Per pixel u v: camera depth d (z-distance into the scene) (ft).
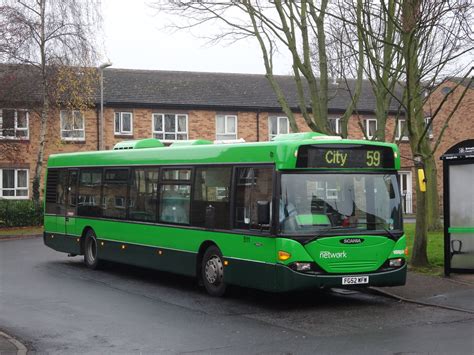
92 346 26.81
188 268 41.09
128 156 48.73
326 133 55.21
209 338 27.94
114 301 37.63
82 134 118.32
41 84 103.40
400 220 36.22
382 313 33.24
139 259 46.42
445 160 42.96
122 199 49.01
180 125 122.52
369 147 35.99
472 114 120.88
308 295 39.22
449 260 42.68
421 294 37.47
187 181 41.75
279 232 33.71
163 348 26.25
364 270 34.68
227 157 38.29
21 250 69.87
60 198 58.03
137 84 124.67
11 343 26.89
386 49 53.26
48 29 99.25
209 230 39.11
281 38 55.42
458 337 27.25
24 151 116.47
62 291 41.47
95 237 52.54
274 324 30.78
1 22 96.22
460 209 42.73
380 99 54.90
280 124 126.72
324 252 33.81
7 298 38.70
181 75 130.82
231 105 123.65
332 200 34.83
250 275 35.55
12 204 101.09
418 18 43.09
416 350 25.07
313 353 24.93
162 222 43.86
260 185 35.42
